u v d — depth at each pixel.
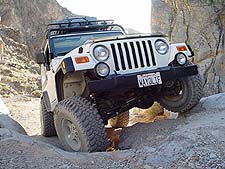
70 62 4.05
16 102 12.15
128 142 4.40
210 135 3.54
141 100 4.82
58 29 5.50
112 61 4.20
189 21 20.23
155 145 3.76
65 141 4.39
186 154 3.29
